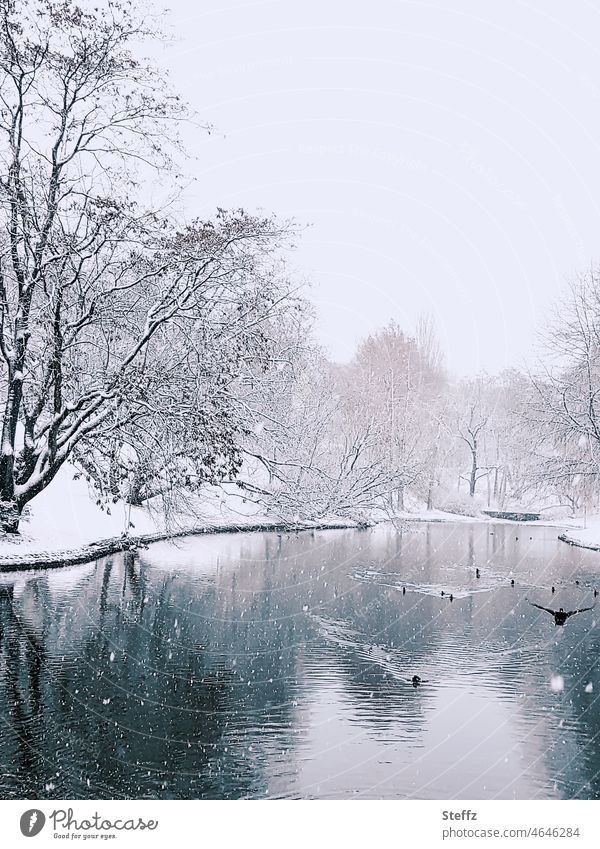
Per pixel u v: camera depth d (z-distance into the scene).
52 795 8.14
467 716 11.30
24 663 13.19
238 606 20.00
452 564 31.55
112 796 8.16
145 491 30.45
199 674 13.10
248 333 25.73
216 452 26.00
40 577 22.42
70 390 27.92
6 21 23.09
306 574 27.08
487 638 16.94
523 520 69.75
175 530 32.56
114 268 25.11
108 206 23.27
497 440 76.50
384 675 13.52
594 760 9.68
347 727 10.65
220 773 8.86
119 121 25.06
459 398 80.81
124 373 24.44
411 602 21.69
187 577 24.80
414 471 39.00
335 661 14.45
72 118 24.97
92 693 11.66
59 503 30.94
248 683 12.66
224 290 25.75
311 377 37.34
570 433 44.28
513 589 24.84
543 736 10.53
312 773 8.93
